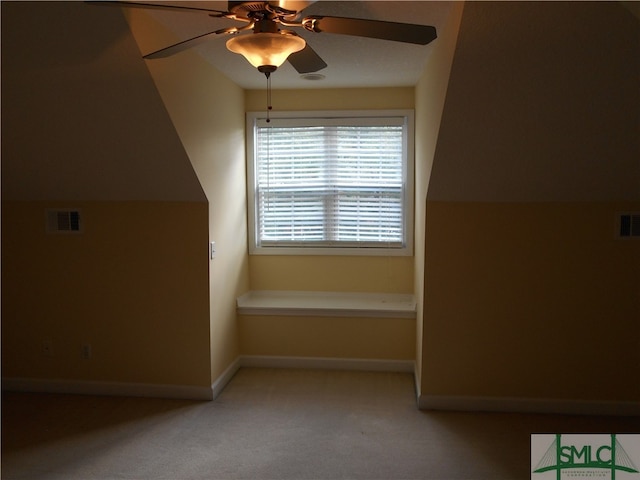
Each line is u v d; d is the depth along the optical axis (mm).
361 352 4387
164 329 3775
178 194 3627
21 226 3875
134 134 3191
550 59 2469
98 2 1744
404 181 4555
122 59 2750
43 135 3262
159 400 3766
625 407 3514
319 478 2719
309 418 3459
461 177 3318
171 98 3064
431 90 3324
